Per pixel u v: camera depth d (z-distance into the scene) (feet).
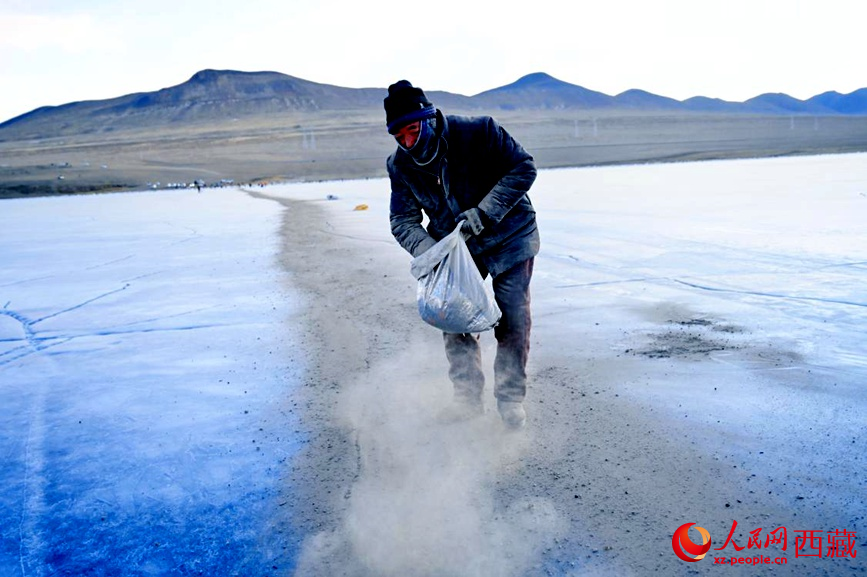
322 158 288.71
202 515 7.72
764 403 10.07
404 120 8.35
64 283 24.63
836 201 40.96
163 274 25.49
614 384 11.23
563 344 13.65
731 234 27.84
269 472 8.70
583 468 8.30
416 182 9.36
